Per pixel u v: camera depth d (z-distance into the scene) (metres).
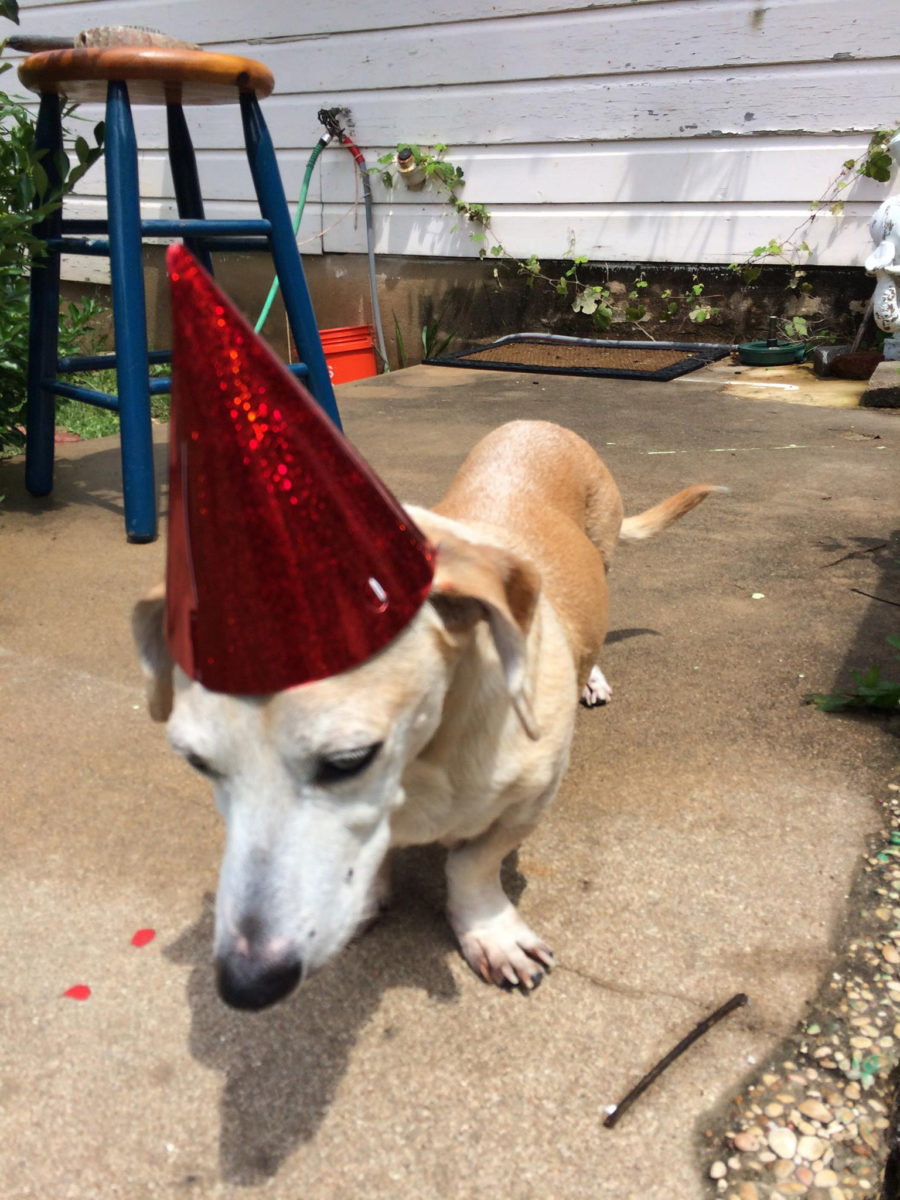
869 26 2.25
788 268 2.50
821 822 0.79
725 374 2.39
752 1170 0.54
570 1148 0.55
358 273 2.99
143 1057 0.61
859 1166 0.54
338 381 2.77
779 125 2.40
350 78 2.80
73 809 0.83
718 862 0.76
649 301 2.67
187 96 1.38
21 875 0.76
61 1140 0.56
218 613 0.48
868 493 1.53
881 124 2.30
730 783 0.85
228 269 3.15
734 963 0.67
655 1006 0.64
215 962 0.49
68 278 3.40
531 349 2.71
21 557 1.33
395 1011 0.64
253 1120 0.57
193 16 2.93
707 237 2.56
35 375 1.49
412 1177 0.54
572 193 2.65
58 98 1.37
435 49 2.67
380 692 0.51
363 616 0.50
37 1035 0.63
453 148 2.75
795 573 1.26
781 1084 0.58
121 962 0.68
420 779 0.61
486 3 2.57
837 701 0.94
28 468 1.54
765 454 1.74
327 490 0.48
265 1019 0.64
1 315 1.48
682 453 1.75
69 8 3.08
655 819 0.81
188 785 0.86
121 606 1.19
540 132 2.63
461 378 2.47
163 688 0.61
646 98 2.50
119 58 1.19
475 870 0.68
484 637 0.60
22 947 0.69
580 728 0.94
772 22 2.33
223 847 0.78
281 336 3.13
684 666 1.05
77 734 0.93
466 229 2.80
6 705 0.98
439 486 1.59
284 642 0.48
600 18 2.48
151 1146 0.56
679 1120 0.57
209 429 0.46
